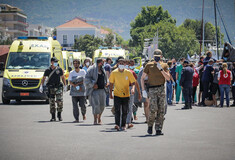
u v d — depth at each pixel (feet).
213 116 59.77
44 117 59.26
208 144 35.94
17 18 505.66
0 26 464.24
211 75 76.84
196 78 79.25
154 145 35.42
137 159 29.86
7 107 74.95
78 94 54.24
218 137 39.88
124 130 45.42
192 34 451.53
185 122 52.42
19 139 38.70
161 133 41.68
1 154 31.73
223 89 75.51
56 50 92.99
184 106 71.77
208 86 77.20
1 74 230.68
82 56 166.61
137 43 511.40
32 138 39.32
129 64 55.98
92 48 465.06
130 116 48.03
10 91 80.94
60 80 55.11
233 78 78.28
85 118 55.98
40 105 79.20
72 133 42.75
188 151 32.76
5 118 57.67
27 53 86.17
